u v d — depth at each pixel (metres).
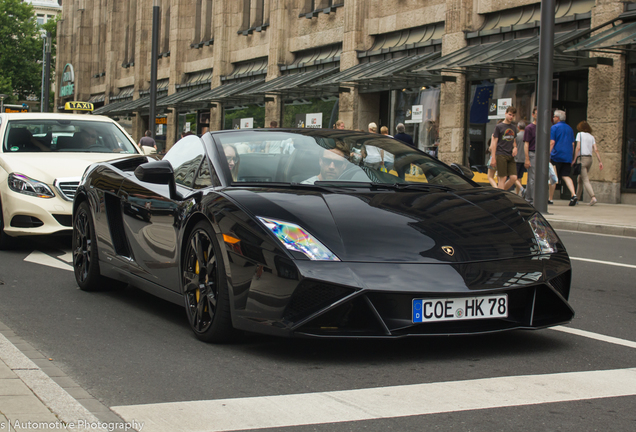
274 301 3.56
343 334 3.50
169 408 2.96
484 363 3.67
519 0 18.33
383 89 22.14
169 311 5.04
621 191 15.47
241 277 3.72
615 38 14.55
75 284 6.13
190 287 4.24
